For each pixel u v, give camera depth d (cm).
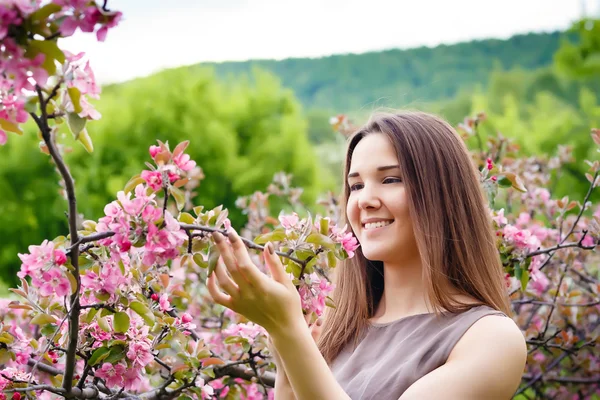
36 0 108
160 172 133
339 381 170
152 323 152
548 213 357
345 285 190
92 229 150
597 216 239
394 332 171
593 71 1005
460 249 170
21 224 1105
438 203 169
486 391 144
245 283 130
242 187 1177
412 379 152
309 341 134
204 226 134
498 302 171
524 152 955
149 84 1228
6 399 165
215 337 285
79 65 123
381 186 171
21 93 116
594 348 325
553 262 314
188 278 313
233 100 1275
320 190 1241
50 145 122
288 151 1221
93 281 146
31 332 240
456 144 178
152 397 188
